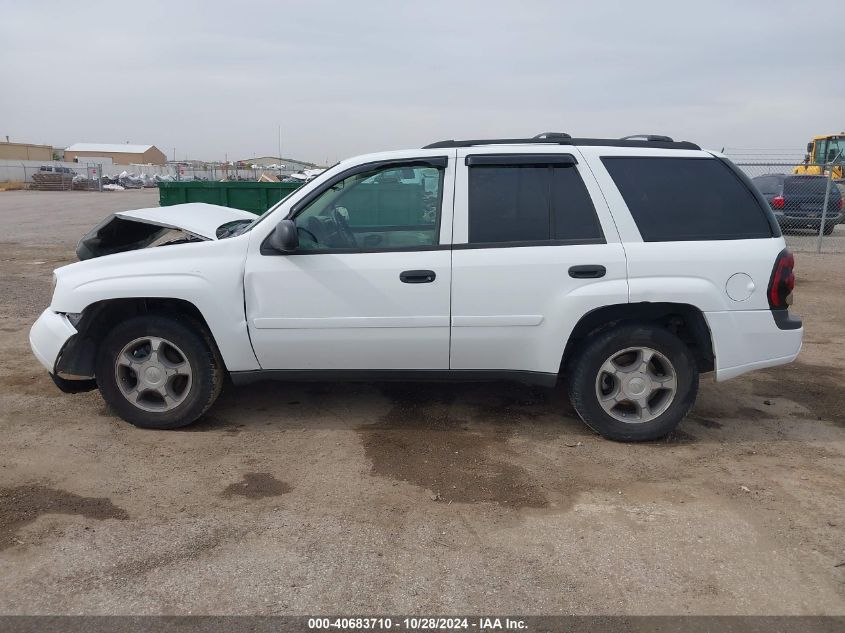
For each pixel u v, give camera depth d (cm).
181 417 456
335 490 381
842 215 1633
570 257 419
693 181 434
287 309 431
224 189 1132
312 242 437
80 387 483
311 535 336
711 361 443
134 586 295
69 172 5934
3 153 7631
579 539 334
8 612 277
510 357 436
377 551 322
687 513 359
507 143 447
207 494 376
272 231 434
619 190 428
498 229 427
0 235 1670
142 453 427
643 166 433
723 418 498
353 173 438
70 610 279
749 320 425
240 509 360
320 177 440
